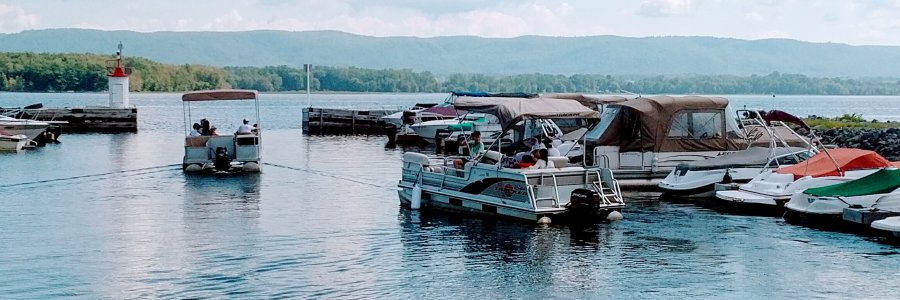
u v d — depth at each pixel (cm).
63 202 2716
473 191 2462
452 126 4791
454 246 2091
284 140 5612
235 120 8769
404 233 2238
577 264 1927
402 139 5231
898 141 4456
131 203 2702
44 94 19438
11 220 2398
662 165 2978
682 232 2250
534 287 1755
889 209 2222
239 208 2619
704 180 2716
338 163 4016
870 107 17025
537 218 2303
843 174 2520
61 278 1797
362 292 1720
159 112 10450
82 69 19850
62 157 4184
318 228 2305
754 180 2616
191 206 2648
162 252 2022
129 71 6738
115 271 1855
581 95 3862
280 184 3184
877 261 1950
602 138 2962
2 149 4472
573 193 2319
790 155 2803
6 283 1756
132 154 4400
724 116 3033
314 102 17188
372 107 13338
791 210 2356
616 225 2336
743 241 2147
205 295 1694
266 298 1677
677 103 2986
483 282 1788
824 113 12900
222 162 3509
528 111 2442
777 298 1694
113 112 6397
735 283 1789
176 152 4550
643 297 1695
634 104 2983
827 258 1978
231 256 1989
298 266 1908
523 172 2312
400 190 2681
